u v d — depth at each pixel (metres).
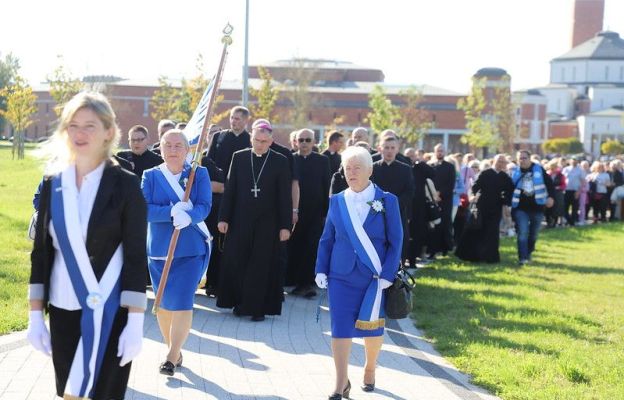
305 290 11.84
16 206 22.47
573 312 11.06
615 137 117.38
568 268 16.14
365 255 6.45
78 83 47.16
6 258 12.94
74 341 4.32
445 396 6.82
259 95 49.34
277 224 9.94
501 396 6.82
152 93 77.06
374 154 12.77
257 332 9.23
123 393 4.44
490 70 93.94
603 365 8.00
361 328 6.42
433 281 13.34
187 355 7.95
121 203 4.30
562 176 26.38
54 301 4.32
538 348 8.65
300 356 8.15
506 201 16.36
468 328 9.65
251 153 9.94
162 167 7.26
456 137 87.94
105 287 4.28
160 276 7.21
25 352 7.65
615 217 30.67
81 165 4.30
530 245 16.59
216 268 11.34
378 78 98.44
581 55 137.25
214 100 7.22
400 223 6.55
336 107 84.81
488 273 14.72
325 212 12.04
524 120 106.56
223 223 10.00
